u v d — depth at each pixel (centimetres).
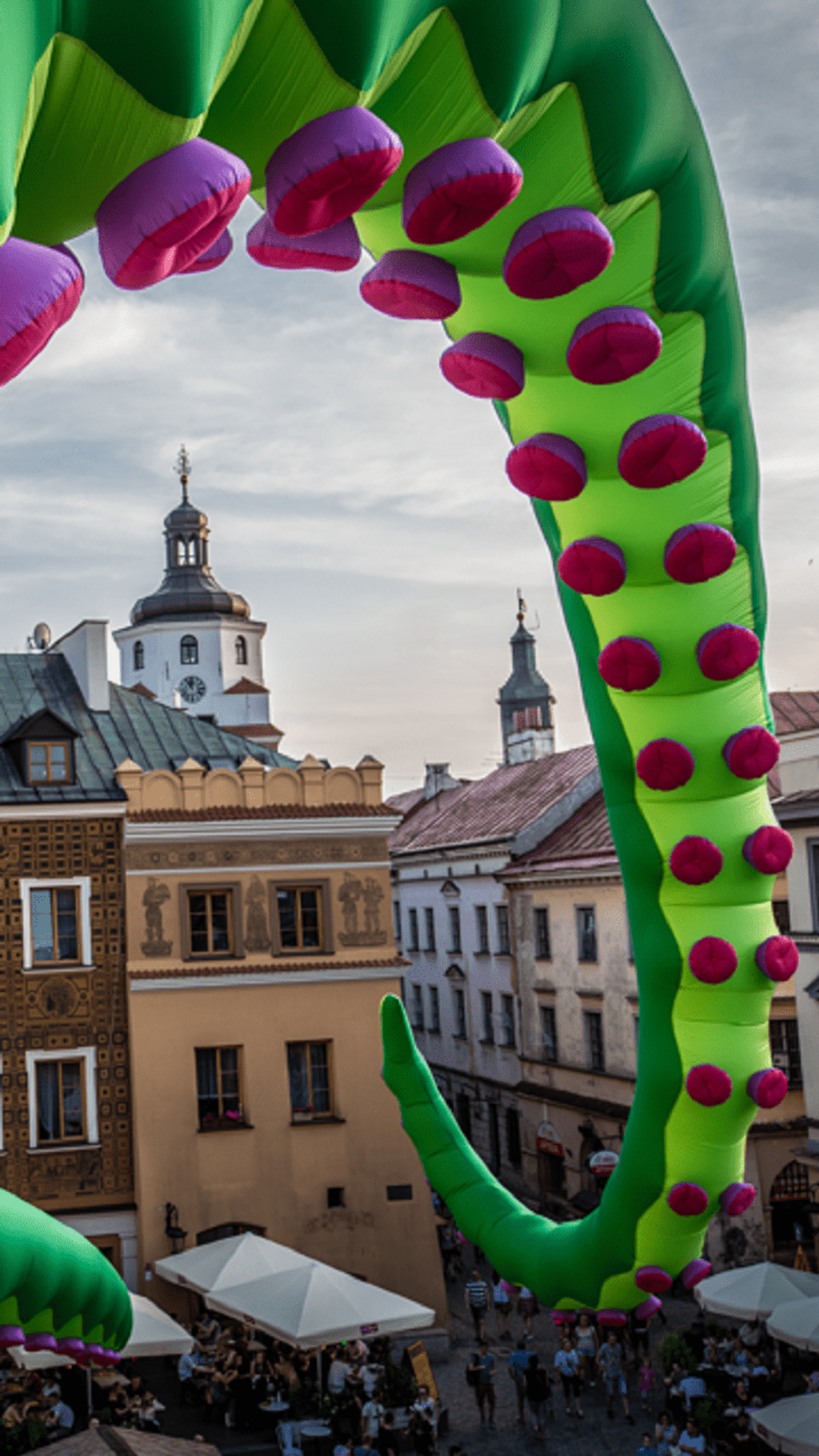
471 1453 2275
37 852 2914
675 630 716
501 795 5344
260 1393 2386
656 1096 769
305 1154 2933
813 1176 3070
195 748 3362
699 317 615
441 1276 2931
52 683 3478
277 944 3011
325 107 453
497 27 470
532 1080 4244
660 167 560
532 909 4272
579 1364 2564
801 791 3088
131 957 2916
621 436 646
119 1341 1309
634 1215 790
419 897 5347
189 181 413
